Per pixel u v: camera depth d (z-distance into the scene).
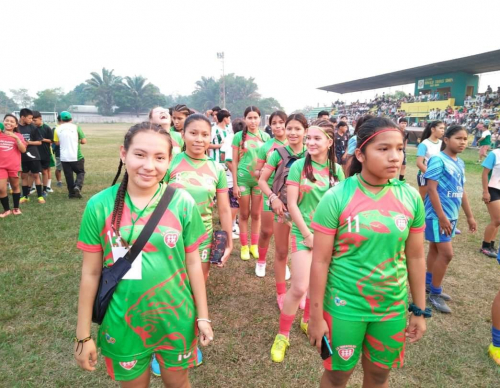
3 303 3.63
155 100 97.75
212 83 100.25
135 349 1.74
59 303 3.68
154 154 1.62
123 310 1.68
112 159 15.77
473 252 5.33
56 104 105.69
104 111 95.50
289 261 5.11
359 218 1.79
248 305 3.77
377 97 43.00
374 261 1.80
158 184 1.78
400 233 1.79
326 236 1.84
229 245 2.85
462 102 31.56
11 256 4.79
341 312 1.87
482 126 23.06
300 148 3.41
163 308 1.72
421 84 35.09
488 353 3.02
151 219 1.67
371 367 1.98
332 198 1.84
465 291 4.14
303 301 3.80
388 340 1.89
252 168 4.87
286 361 2.90
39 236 5.55
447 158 3.68
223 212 3.03
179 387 1.90
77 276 4.28
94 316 1.70
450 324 3.47
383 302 1.84
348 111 42.41
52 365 2.80
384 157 1.68
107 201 1.69
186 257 1.83
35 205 7.52
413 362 2.90
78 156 8.25
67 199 8.17
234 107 97.50
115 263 1.66
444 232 3.59
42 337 3.14
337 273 1.88
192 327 1.83
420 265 1.90
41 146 8.48
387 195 1.82
